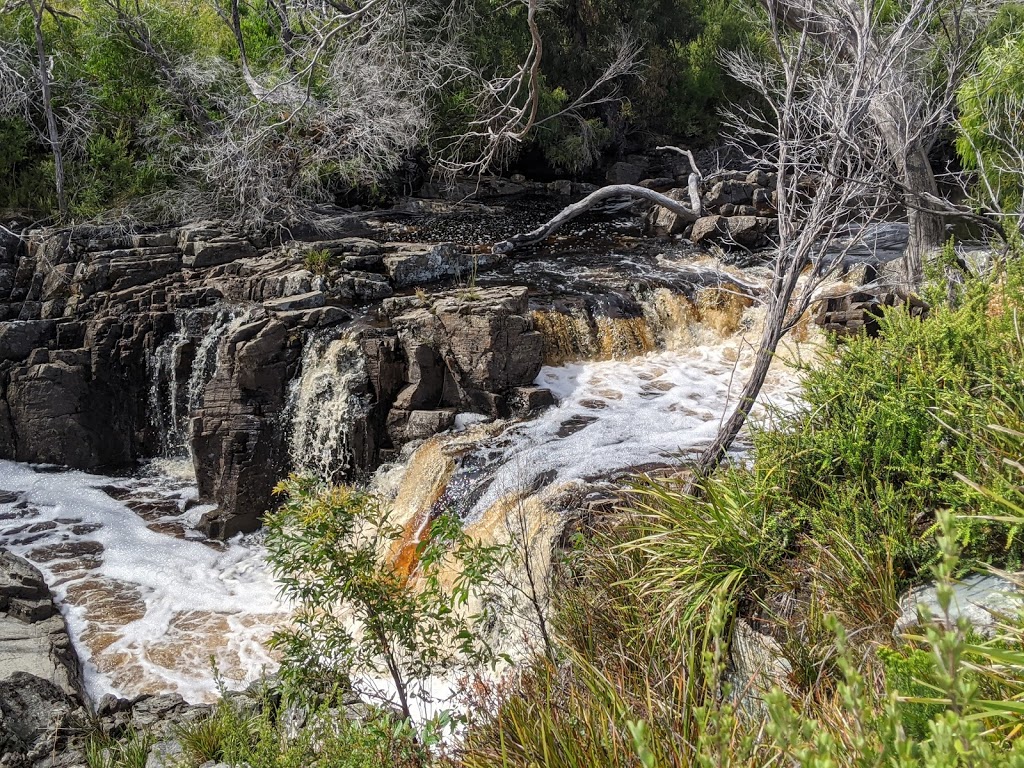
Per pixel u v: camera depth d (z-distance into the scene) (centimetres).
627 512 700
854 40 759
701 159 2542
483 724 504
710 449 659
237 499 1172
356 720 613
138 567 1069
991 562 438
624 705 412
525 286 1449
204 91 1967
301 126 1823
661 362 1318
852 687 226
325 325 1231
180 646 910
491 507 923
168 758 641
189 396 1316
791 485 575
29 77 1866
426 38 2052
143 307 1373
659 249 1750
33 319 1388
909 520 506
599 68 2455
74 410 1330
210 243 1513
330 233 1697
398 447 1125
